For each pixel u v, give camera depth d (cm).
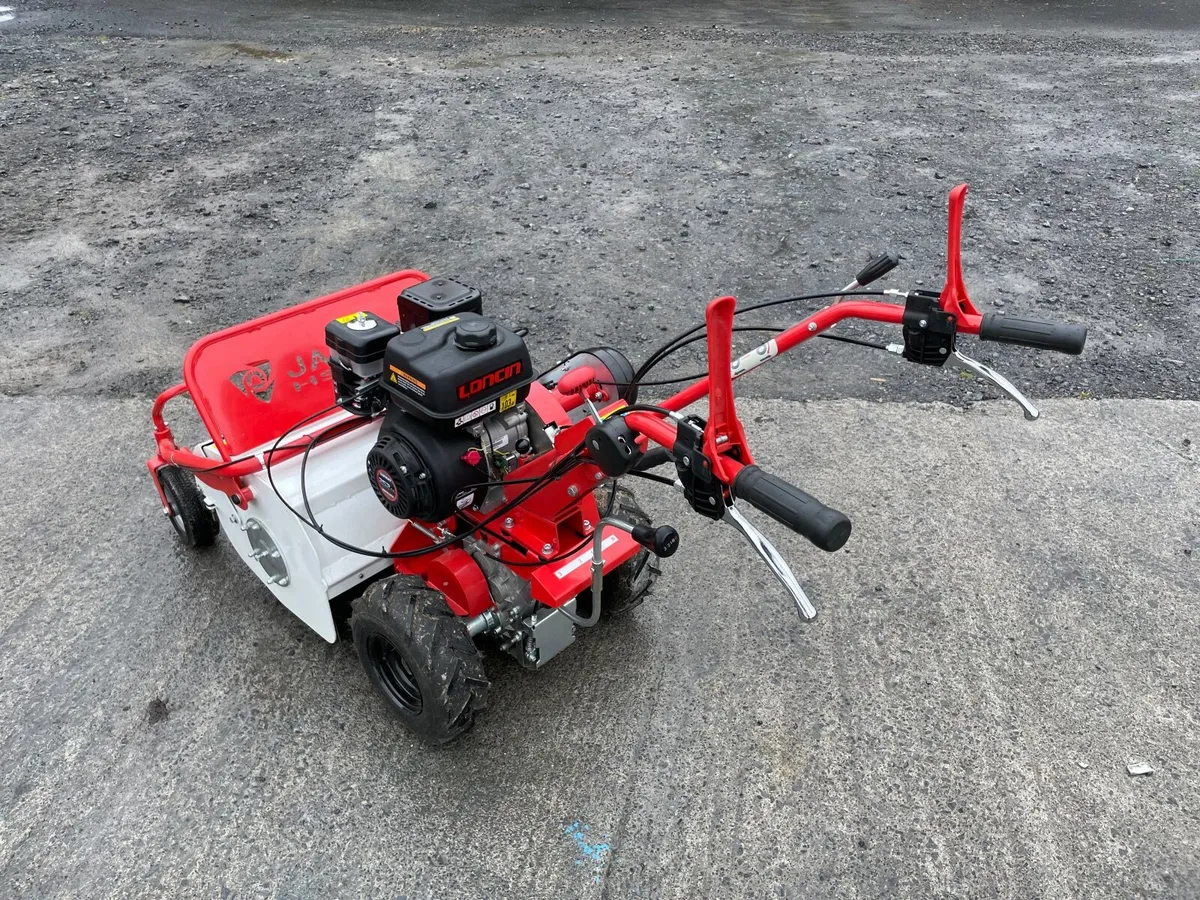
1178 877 305
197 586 420
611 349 362
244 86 1062
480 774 337
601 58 1166
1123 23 1367
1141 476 484
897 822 321
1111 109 996
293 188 811
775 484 218
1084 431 517
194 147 897
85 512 462
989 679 375
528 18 1372
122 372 570
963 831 319
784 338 302
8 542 442
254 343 376
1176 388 552
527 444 313
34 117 969
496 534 329
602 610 386
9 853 312
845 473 487
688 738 351
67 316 628
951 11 1444
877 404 542
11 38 1248
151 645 391
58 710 362
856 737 351
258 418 371
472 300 319
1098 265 686
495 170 845
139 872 306
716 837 316
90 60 1155
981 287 655
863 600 412
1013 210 769
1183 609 406
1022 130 939
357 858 310
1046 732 354
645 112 980
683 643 391
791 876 305
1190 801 329
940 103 1013
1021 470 489
